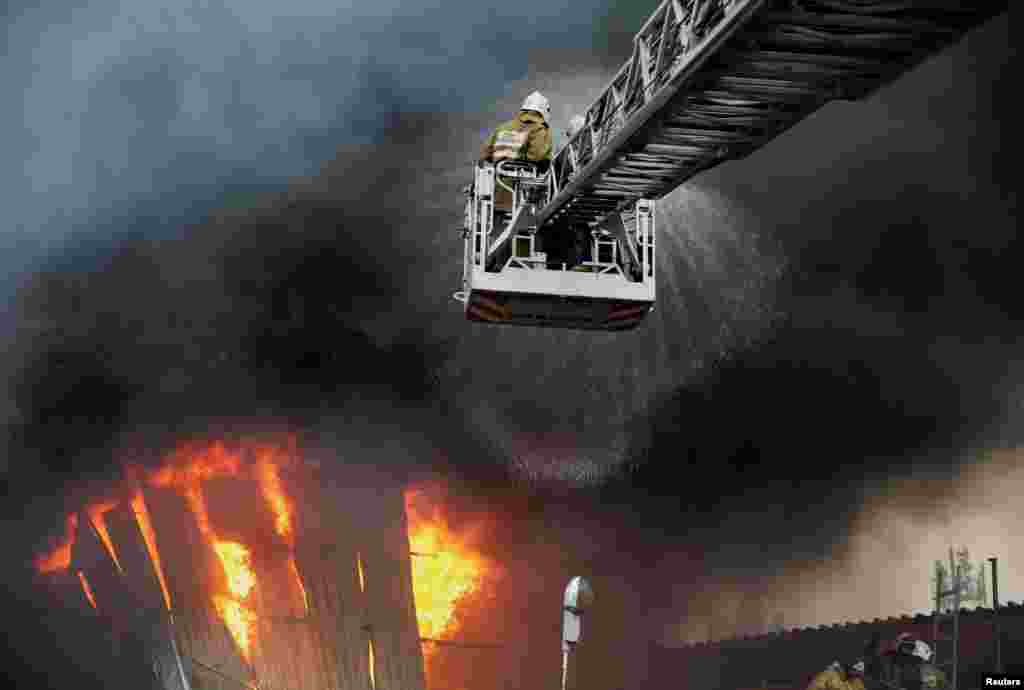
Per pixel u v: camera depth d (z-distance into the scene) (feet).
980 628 31.68
